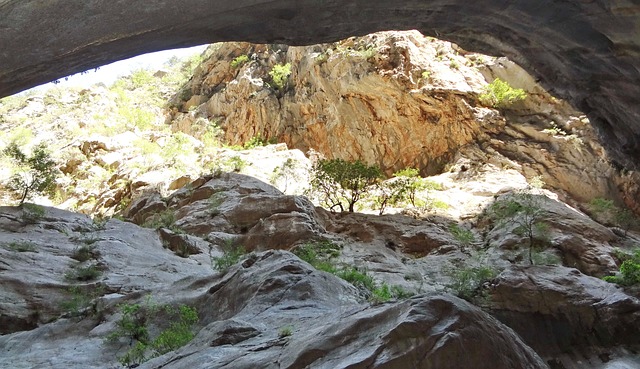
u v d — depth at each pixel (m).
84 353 9.50
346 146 36.41
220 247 19.78
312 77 38.09
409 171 29.05
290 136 39.81
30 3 4.86
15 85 5.22
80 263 15.78
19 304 13.10
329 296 9.26
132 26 5.61
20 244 15.98
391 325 4.80
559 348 12.04
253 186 24.83
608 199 28.75
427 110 33.84
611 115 10.54
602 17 8.05
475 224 23.61
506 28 9.12
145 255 17.09
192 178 28.05
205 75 52.97
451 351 4.42
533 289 12.65
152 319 10.43
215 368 5.58
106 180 33.22
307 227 20.33
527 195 20.83
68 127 47.12
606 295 12.34
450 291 13.88
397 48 34.78
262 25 7.43
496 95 33.03
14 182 23.53
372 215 23.61
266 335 6.78
